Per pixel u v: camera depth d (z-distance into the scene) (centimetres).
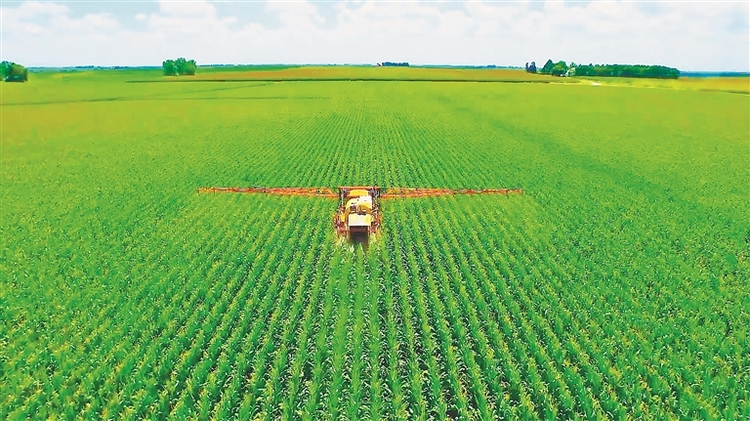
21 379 1244
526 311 1585
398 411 1120
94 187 3047
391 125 5675
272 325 1446
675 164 3691
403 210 2556
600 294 1698
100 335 1429
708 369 1255
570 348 1368
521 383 1238
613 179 3225
